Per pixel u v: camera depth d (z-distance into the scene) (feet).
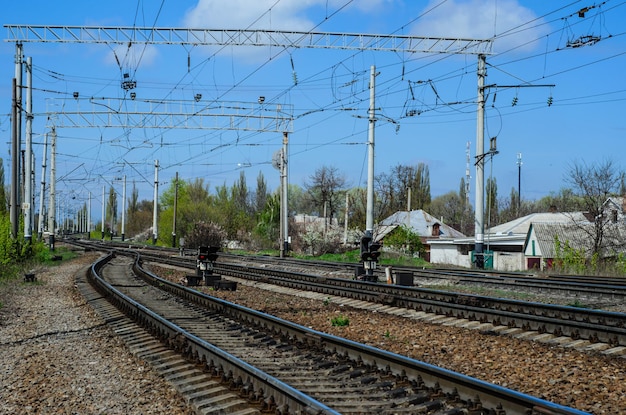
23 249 122.93
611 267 108.17
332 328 47.16
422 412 24.86
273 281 84.28
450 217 400.26
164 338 39.86
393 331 44.96
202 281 88.12
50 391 29.68
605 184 140.87
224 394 27.84
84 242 275.80
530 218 226.38
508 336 41.04
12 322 51.55
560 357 34.47
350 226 244.42
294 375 30.73
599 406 25.44
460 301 55.47
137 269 107.55
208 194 340.39
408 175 328.49
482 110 108.78
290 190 379.14
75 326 49.01
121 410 26.50
